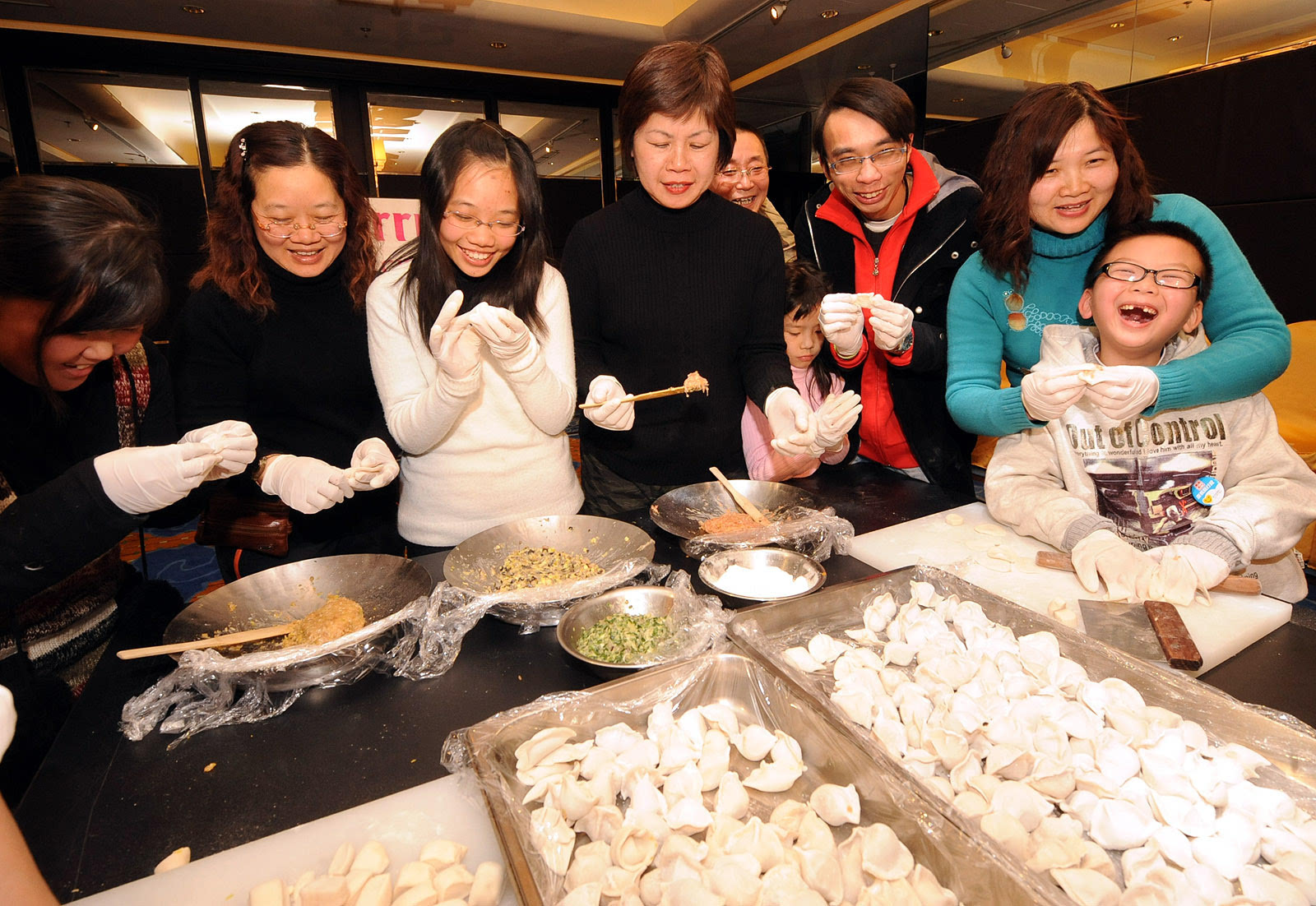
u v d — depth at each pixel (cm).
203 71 512
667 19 543
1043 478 152
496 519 161
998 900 63
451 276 141
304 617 114
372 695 98
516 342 131
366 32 492
